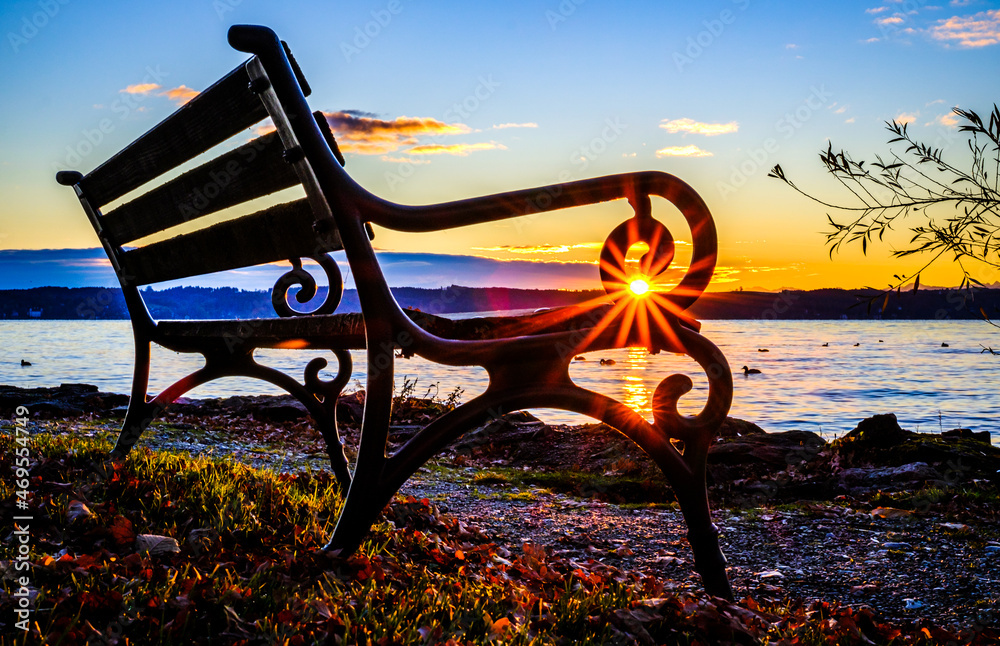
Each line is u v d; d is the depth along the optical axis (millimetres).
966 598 2988
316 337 2617
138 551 2305
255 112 2387
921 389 36406
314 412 3590
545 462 6742
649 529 4070
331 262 3402
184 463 3592
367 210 2232
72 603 1830
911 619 2773
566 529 4020
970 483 5609
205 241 2938
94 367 36000
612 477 5680
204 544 2477
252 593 2029
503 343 2314
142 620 1808
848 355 63625
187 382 3557
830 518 4426
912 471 5891
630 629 2154
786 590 3098
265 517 2896
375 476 2297
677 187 2299
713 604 2322
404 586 2367
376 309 2234
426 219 2240
